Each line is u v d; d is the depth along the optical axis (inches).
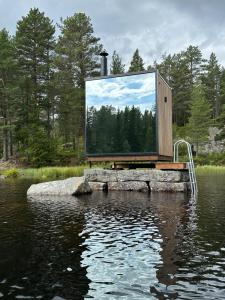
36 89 1444.4
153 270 163.6
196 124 1908.2
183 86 2400.3
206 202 398.6
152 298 132.3
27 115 1438.2
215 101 2615.7
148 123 544.1
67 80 1422.2
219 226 258.8
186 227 257.1
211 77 2625.5
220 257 182.1
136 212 332.2
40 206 384.8
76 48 1413.6
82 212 337.7
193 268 165.8
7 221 292.4
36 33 1462.8
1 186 679.1
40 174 1010.7
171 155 644.1
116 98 569.9
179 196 464.4
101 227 262.5
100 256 186.7
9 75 1457.9
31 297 134.0
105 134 574.6
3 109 1445.6
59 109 1517.0
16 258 184.9
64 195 495.2
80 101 1427.2
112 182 568.1
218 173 1096.2
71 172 974.4
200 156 1777.8
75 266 170.7
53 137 1498.5
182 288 141.9
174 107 2321.6
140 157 549.0
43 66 1457.9
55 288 143.0
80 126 1443.2
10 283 148.9
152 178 539.8
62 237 231.3
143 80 552.1
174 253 190.4
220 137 1980.8
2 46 1413.6
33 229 257.8
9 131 1476.4
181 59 2490.2
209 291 138.6
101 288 142.6
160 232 242.1
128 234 237.5
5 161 1412.4
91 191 537.6
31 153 1318.9
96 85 586.6
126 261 177.8
